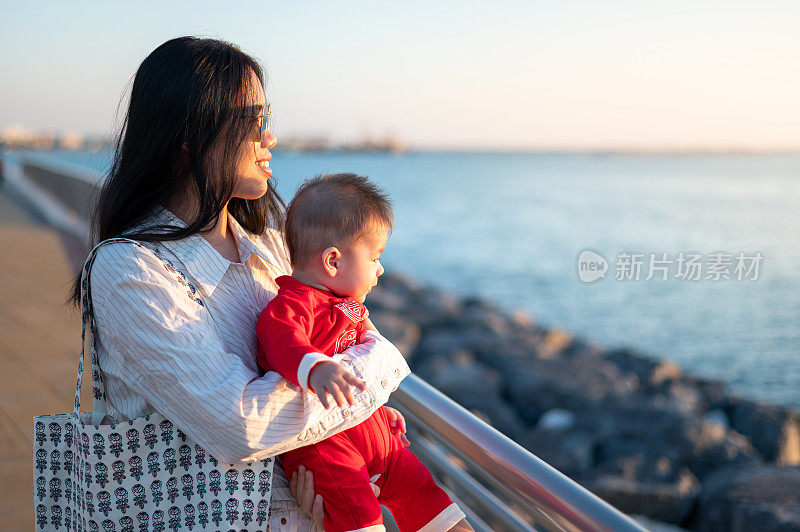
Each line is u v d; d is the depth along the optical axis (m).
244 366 1.32
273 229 1.74
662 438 8.93
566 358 14.25
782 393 14.93
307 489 1.38
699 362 17.38
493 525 1.75
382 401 1.40
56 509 1.41
